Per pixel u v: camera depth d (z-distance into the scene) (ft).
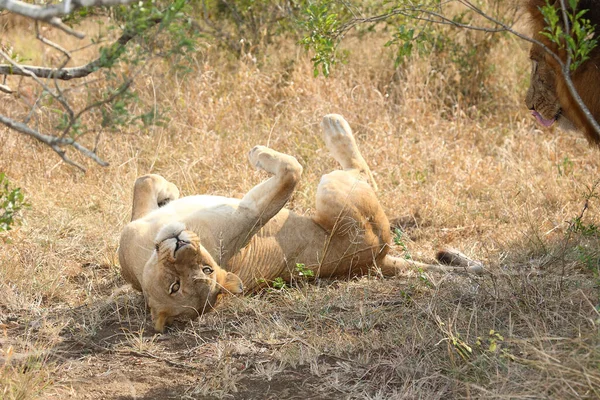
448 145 44.34
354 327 26.32
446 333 23.34
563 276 28.27
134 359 24.62
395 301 28.32
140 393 22.62
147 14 17.47
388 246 31.37
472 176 40.70
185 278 25.25
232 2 53.31
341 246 30.50
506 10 52.34
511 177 40.93
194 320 26.78
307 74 48.80
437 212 37.47
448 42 52.65
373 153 41.96
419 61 51.67
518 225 35.50
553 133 46.39
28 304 27.99
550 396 19.62
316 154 42.24
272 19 53.88
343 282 30.66
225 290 26.86
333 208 30.07
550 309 25.67
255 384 23.02
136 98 17.54
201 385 22.86
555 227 33.42
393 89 50.16
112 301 28.60
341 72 49.44
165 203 31.73
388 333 25.05
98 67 17.97
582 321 23.99
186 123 44.42
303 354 24.32
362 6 52.26
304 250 30.25
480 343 23.16
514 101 51.52
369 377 23.08
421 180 40.37
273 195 28.60
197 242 25.04
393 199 38.47
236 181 39.68
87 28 60.03
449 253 32.12
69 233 34.30
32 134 16.06
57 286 29.35
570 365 20.13
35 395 21.53
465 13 53.06
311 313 26.78
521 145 44.39
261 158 29.37
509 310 25.90
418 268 28.96
